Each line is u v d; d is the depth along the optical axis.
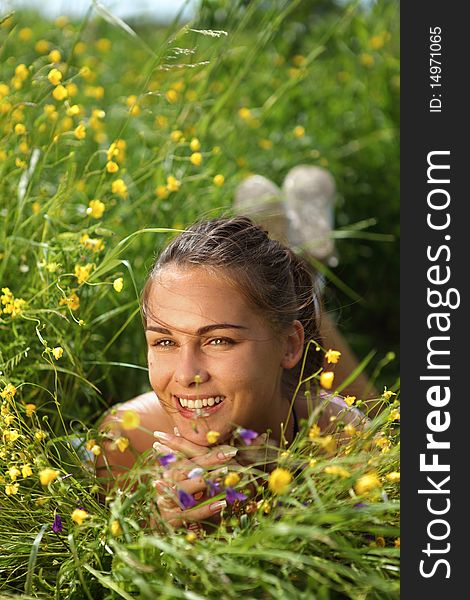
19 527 2.02
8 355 2.54
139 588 1.60
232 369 1.83
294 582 1.62
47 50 5.01
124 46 6.02
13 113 3.06
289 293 2.01
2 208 2.98
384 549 1.62
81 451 2.25
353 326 4.85
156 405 2.29
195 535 1.67
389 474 1.75
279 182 4.68
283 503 1.70
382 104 5.57
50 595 1.81
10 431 1.97
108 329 3.10
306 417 2.14
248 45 4.29
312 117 5.39
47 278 2.57
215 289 1.85
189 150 3.53
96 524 1.74
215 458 1.76
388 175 5.20
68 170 2.81
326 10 6.43
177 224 3.37
